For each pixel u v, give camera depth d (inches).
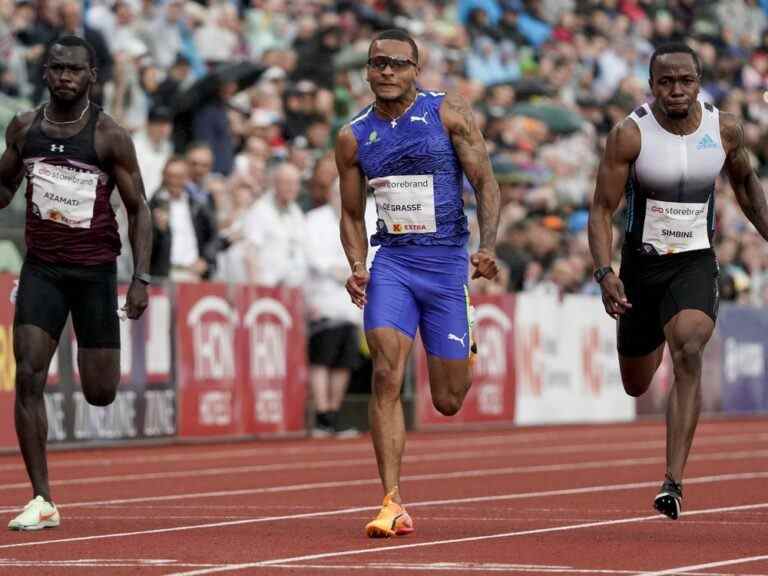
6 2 2186.3
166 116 2122.3
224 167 2265.0
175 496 1298.0
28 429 1029.8
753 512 1152.8
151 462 1691.7
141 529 1032.8
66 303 1050.1
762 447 1953.7
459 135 999.6
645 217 1037.8
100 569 822.5
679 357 1008.2
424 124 997.2
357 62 2662.4
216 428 1990.7
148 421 1913.1
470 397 2300.7
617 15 3639.3
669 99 1000.9
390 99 989.2
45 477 1040.2
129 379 1889.8
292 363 2092.8
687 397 997.2
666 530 1027.9
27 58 2178.9
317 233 2105.1
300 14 2834.6
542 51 3307.1
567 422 2460.6
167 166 1972.2
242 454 1815.9
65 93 1020.5
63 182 1031.6
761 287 2876.5
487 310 2319.1
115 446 1877.5
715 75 3634.4
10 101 2022.6
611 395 2549.2
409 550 908.6
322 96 2470.5
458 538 975.6
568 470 1592.0
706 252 1037.8
